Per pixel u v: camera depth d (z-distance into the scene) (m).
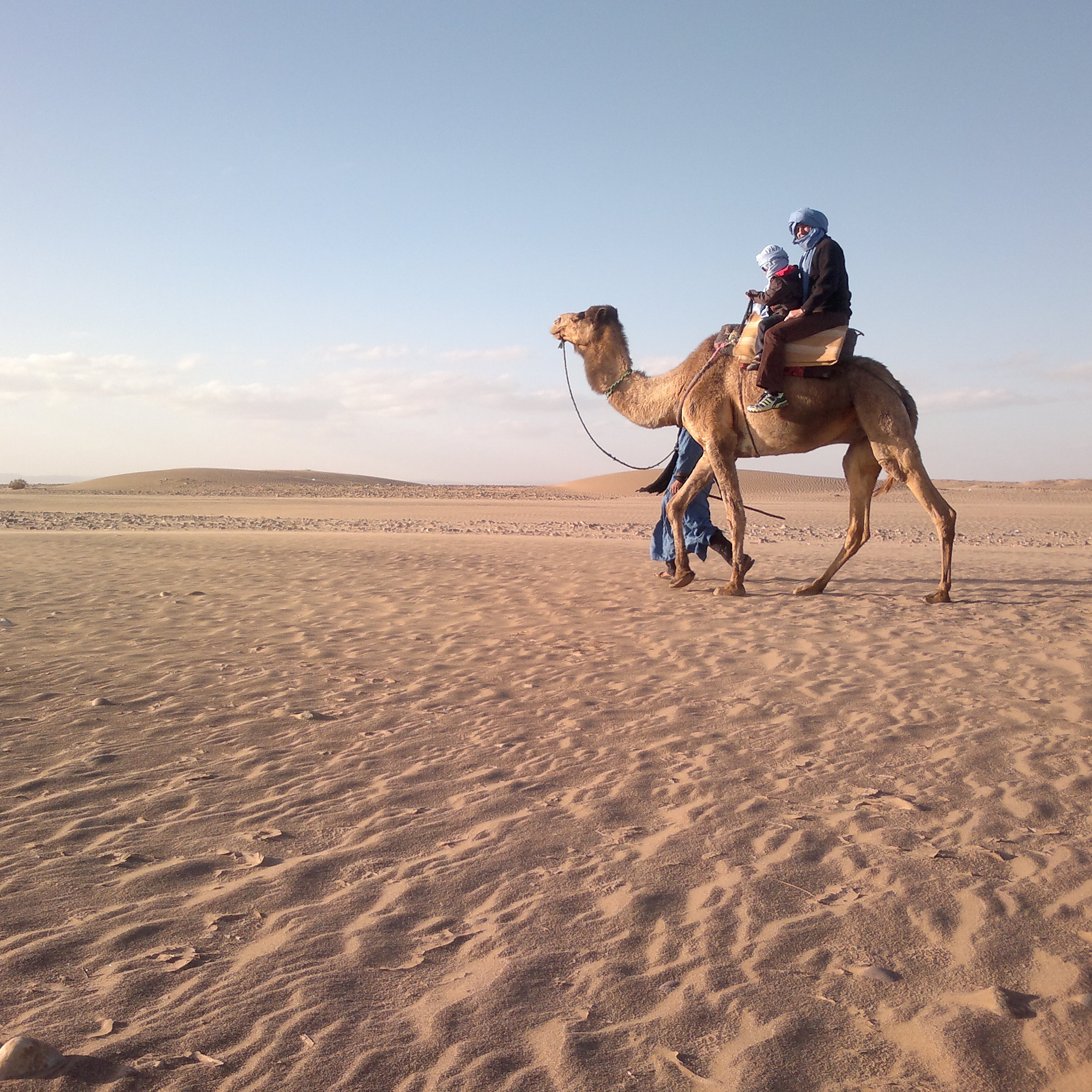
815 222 10.39
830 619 9.88
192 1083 2.45
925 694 6.61
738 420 11.23
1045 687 6.77
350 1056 2.57
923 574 14.29
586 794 4.72
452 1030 2.68
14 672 7.39
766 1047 2.58
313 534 25.38
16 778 4.98
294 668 7.64
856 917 3.35
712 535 12.74
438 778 4.98
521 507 57.03
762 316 10.75
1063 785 4.71
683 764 5.16
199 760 5.30
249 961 3.10
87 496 71.81
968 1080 2.45
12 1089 2.39
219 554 17.66
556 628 9.48
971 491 74.19
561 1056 2.55
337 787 4.86
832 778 4.88
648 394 11.88
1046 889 3.53
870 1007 2.80
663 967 3.04
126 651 8.28
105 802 4.65
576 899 3.54
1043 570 14.98
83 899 3.57
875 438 10.60
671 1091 2.41
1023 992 2.86
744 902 3.49
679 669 7.55
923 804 4.49
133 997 2.87
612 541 23.17
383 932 3.31
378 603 11.27
